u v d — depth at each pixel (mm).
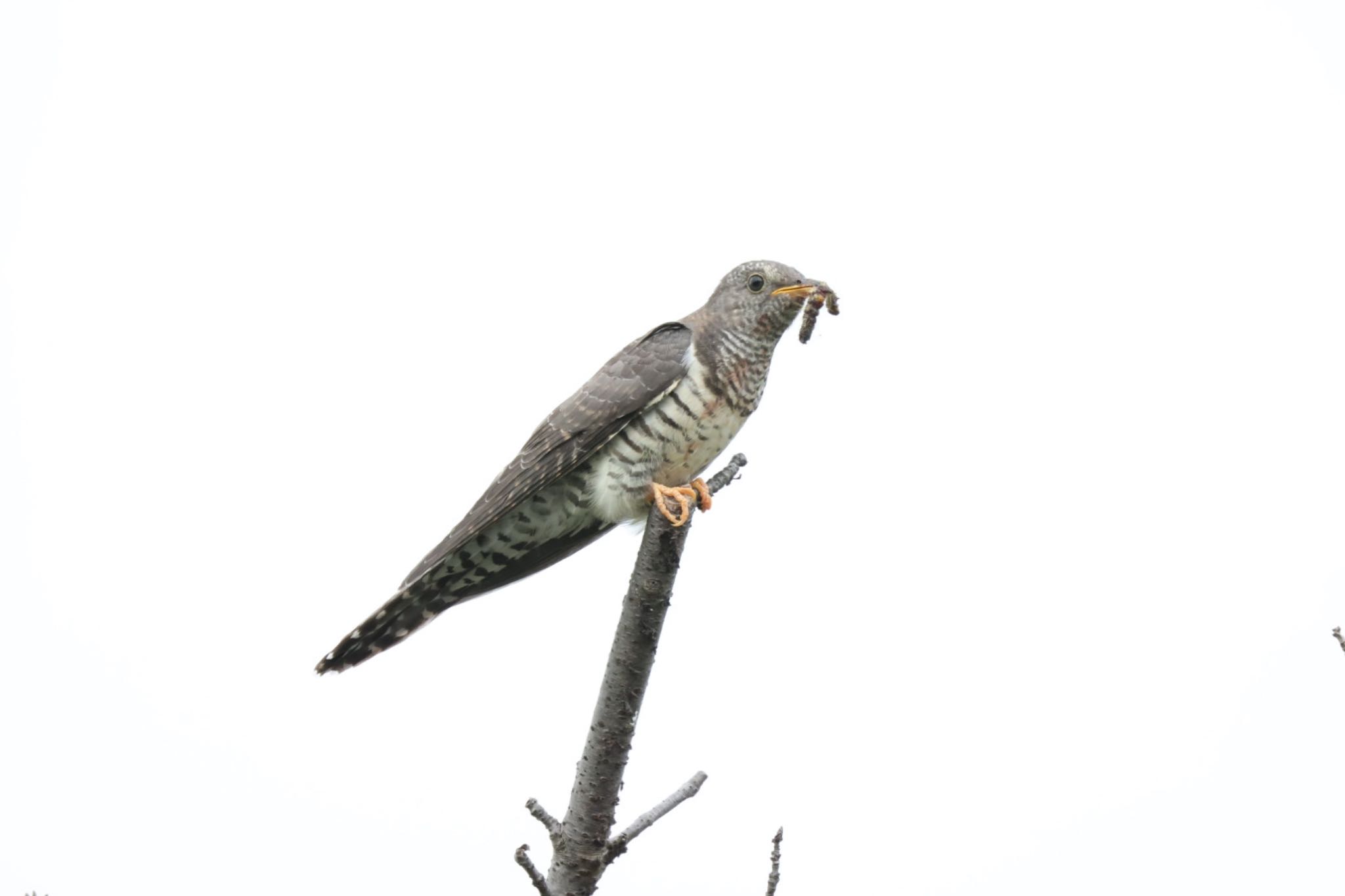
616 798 7523
